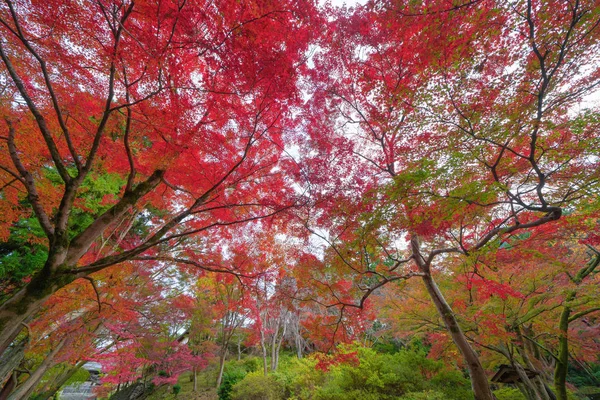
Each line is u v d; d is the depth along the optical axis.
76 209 6.30
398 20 3.61
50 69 3.00
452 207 3.20
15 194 3.82
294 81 3.63
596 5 2.36
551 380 8.68
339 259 4.84
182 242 7.51
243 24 2.72
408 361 9.02
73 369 6.94
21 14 2.52
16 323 2.23
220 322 14.69
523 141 3.19
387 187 3.36
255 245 6.07
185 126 3.14
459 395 7.46
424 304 7.48
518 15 2.73
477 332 6.54
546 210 3.17
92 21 2.49
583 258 6.49
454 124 3.42
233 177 4.26
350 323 5.67
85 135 3.89
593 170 3.25
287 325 16.11
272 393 9.69
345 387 8.32
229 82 3.09
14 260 6.12
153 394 13.27
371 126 5.91
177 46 2.73
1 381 5.18
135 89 2.94
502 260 5.52
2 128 3.27
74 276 2.67
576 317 5.62
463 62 3.21
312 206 4.42
